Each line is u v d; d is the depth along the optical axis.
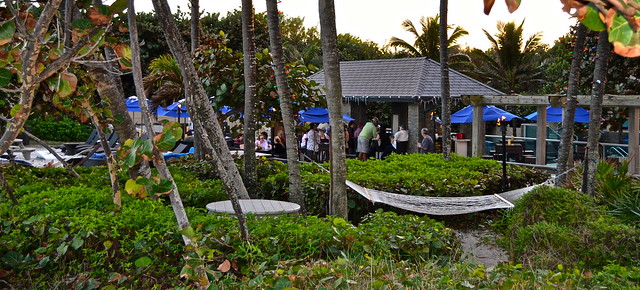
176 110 21.34
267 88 11.84
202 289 4.29
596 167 9.88
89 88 6.10
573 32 16.06
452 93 26.31
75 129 32.47
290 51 51.09
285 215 6.50
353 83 28.12
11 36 2.75
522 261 6.46
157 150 3.95
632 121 14.40
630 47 0.87
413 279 4.34
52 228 5.54
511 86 46.31
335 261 5.02
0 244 5.53
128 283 5.35
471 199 9.07
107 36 4.01
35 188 7.73
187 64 5.14
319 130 24.19
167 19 5.10
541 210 7.43
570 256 6.23
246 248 5.27
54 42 4.26
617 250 6.07
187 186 8.73
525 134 23.61
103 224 5.62
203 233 5.52
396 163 12.83
